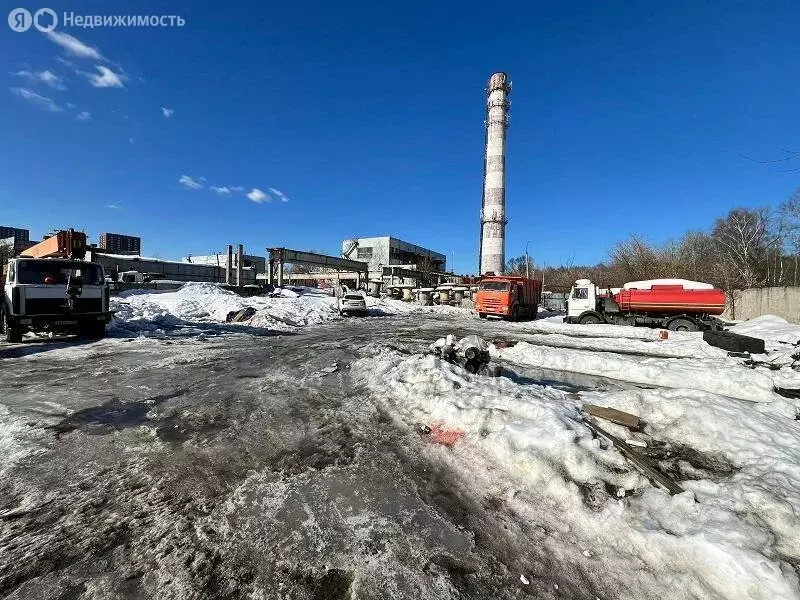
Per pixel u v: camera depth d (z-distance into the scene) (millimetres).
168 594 2266
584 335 16672
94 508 3104
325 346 11742
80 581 2350
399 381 6516
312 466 3889
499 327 19266
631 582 2422
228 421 5125
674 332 17203
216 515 3045
